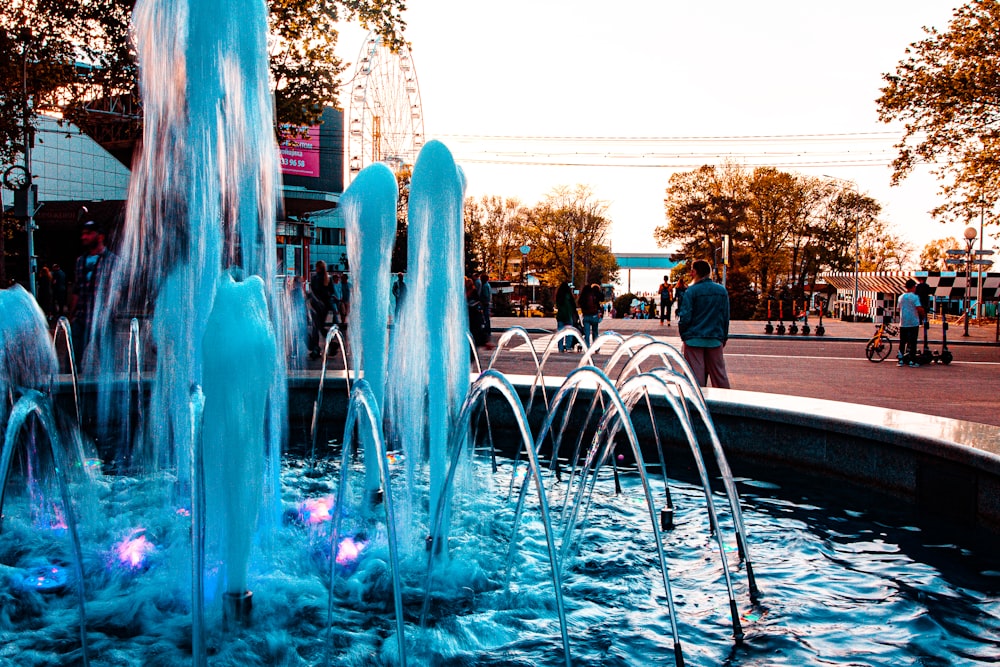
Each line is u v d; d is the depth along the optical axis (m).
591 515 5.17
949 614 3.57
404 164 26.00
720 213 62.34
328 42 19.78
